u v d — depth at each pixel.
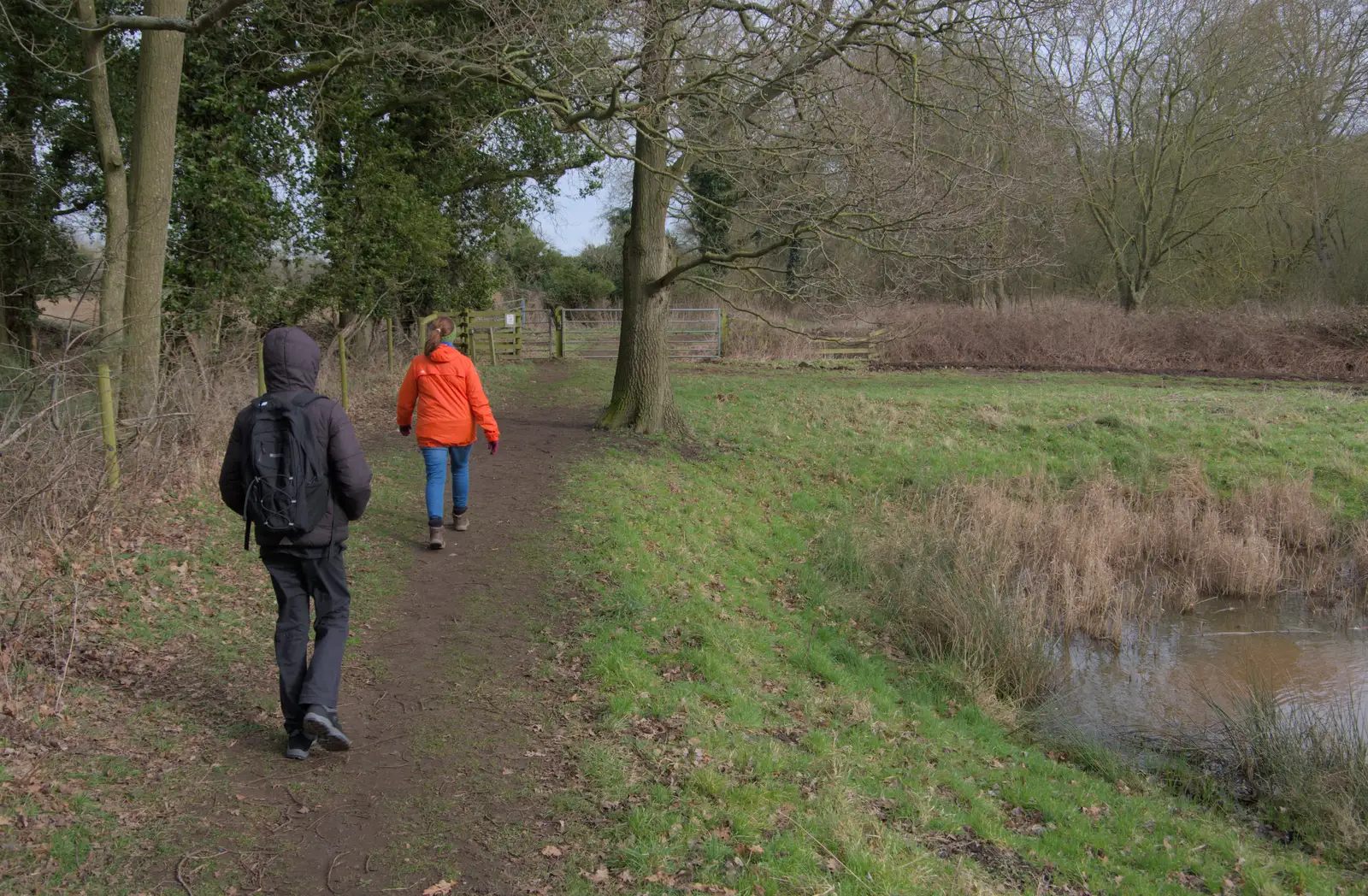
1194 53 26.78
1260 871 5.47
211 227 12.53
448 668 5.51
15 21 11.08
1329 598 11.18
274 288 14.24
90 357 6.82
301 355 4.03
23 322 12.55
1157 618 10.41
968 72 11.12
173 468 7.66
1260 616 10.63
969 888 4.17
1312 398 18.47
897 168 10.17
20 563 5.34
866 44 9.96
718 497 11.11
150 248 8.66
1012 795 5.85
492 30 11.68
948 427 15.98
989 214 12.31
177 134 12.09
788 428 15.04
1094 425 15.99
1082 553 11.28
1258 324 25.30
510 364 22.25
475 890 3.40
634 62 10.47
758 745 5.06
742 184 11.13
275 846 3.54
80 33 11.11
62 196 12.98
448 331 7.54
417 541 7.83
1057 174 15.85
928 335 25.56
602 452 11.65
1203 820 6.21
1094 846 5.38
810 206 10.61
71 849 3.32
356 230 15.44
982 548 10.65
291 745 4.16
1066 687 8.59
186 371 8.73
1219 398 18.28
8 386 6.08
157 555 6.38
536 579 7.14
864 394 18.03
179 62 8.80
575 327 26.39
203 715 4.52
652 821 3.95
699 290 31.31
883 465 13.85
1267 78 27.02
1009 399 17.86
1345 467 14.07
